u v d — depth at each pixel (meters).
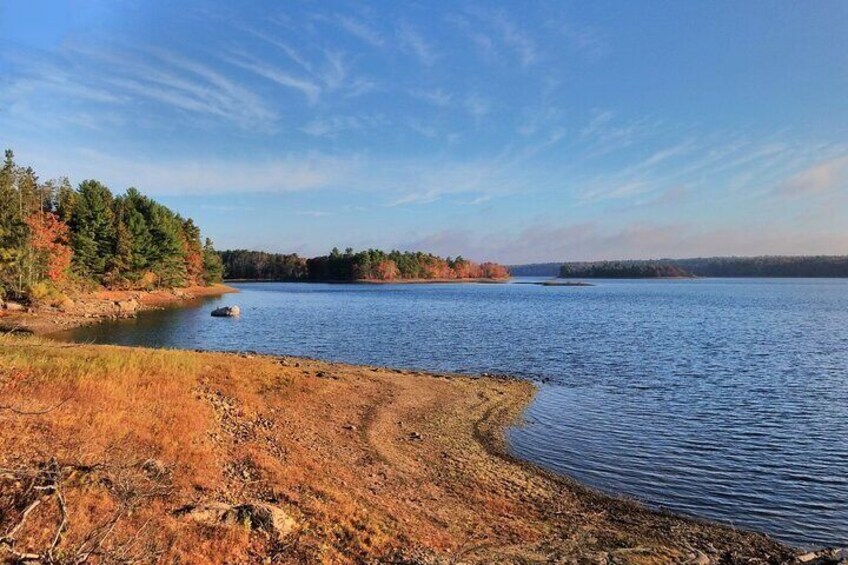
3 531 7.58
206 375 23.44
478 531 12.38
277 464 14.34
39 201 77.00
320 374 28.19
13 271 61.75
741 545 12.57
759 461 18.09
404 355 41.62
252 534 10.08
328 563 9.69
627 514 14.19
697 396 27.81
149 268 94.75
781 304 102.62
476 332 56.00
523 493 15.37
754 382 31.45
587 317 73.69
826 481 16.38
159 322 61.53
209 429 16.20
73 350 23.83
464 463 17.50
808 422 22.75
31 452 10.74
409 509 13.16
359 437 18.98
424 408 24.20
